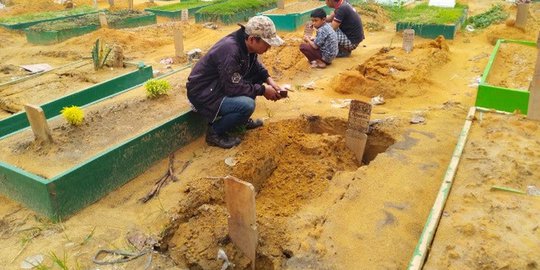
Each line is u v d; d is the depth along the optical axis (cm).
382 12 1312
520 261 298
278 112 593
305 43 834
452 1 1284
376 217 383
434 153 479
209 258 359
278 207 438
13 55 1038
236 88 482
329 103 629
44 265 348
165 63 925
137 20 1308
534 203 356
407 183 429
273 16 1174
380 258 338
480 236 324
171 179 459
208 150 511
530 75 645
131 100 581
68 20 1275
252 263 356
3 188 439
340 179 449
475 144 446
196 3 1592
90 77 764
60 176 397
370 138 544
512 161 411
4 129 587
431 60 771
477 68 779
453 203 365
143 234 382
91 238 379
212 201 420
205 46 1060
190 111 525
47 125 465
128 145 452
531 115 482
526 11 939
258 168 475
